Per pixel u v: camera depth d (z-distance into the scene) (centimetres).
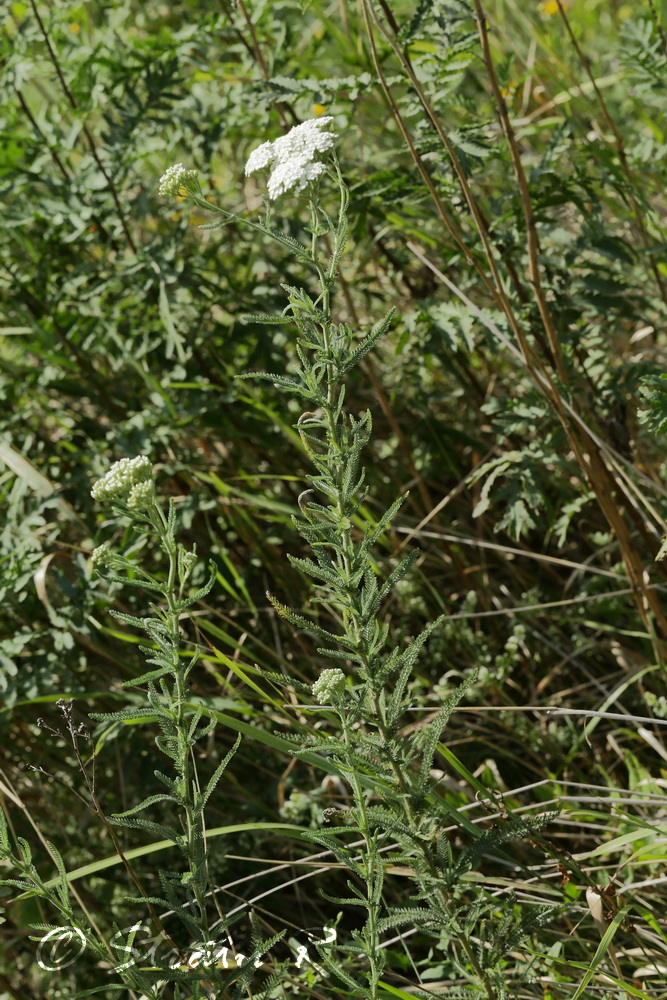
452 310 269
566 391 259
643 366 273
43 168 353
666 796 206
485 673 273
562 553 338
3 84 319
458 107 291
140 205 326
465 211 283
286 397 344
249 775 293
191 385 310
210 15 326
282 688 286
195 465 344
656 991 206
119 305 326
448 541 333
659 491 277
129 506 171
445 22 249
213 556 322
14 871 271
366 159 346
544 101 401
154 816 288
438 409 373
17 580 281
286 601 328
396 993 182
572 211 308
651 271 318
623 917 201
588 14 523
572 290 279
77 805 293
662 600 304
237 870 271
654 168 324
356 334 293
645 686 291
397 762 173
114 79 331
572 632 314
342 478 168
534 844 229
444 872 177
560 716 291
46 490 296
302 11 231
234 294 334
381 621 317
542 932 229
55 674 274
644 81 321
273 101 267
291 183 164
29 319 338
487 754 284
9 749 299
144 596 318
